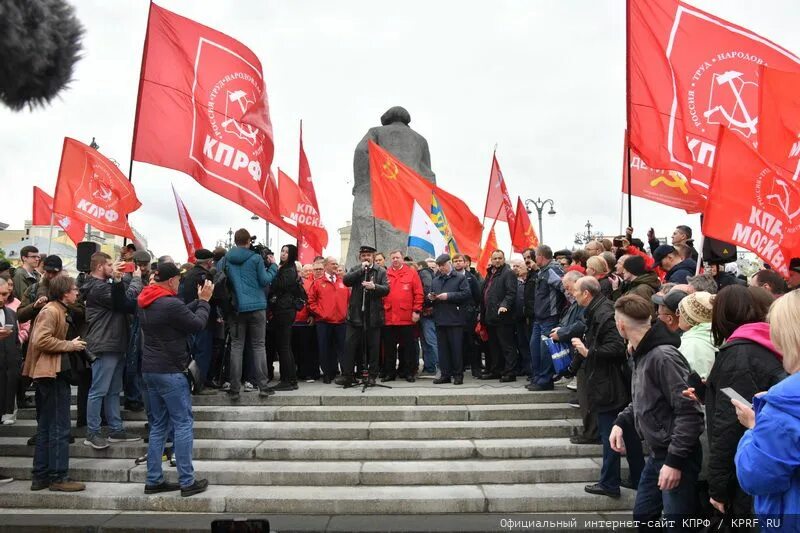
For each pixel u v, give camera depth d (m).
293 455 6.97
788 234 5.64
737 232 5.64
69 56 1.61
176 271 6.25
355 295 9.16
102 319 7.07
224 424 7.64
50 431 6.30
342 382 9.52
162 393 6.09
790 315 2.84
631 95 8.09
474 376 10.57
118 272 7.24
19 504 6.18
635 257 7.43
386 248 15.19
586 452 6.99
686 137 7.69
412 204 11.13
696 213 8.73
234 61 8.47
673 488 4.07
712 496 3.53
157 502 6.05
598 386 5.86
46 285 7.46
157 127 8.05
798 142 6.12
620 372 5.85
